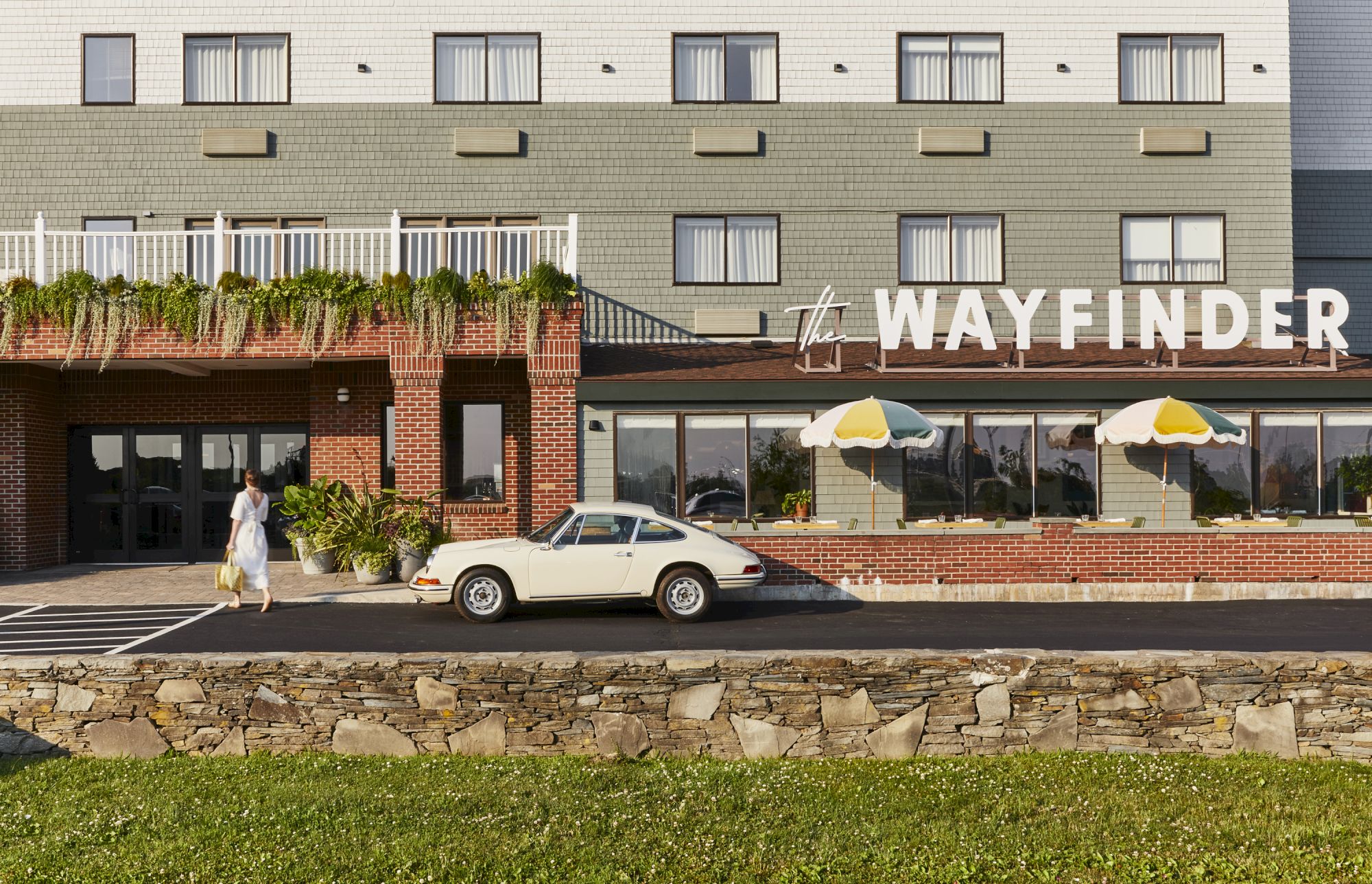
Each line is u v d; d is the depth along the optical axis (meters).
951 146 21.44
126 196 20.72
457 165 21.12
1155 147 21.48
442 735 9.54
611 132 21.30
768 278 21.45
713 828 7.67
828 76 21.52
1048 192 21.58
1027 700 9.58
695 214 21.38
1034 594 16.02
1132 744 9.53
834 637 12.71
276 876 6.79
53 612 14.58
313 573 18.34
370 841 7.35
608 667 9.52
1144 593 16.03
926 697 9.57
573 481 17.75
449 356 17.73
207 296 17.42
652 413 18.03
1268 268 21.58
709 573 13.93
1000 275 21.53
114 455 20.77
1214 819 7.82
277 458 20.83
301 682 9.58
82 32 20.83
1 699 9.52
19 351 17.30
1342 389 17.92
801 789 8.53
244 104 20.91
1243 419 18.12
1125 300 21.56
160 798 8.25
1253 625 13.51
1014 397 17.95
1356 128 24.77
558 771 8.88
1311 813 7.93
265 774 8.88
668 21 21.44
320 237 20.41
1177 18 21.70
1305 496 18.08
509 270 18.61
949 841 7.42
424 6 21.19
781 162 21.45
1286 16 21.77
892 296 21.44
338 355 17.61
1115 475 18.17
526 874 6.88
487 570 13.79
